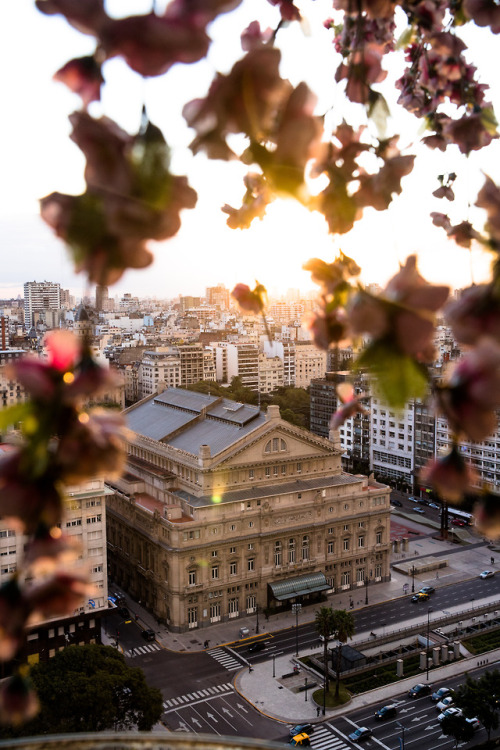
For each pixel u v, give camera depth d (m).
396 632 101.56
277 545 111.31
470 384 2.92
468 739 73.19
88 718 58.19
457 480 3.68
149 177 2.75
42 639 82.06
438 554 138.75
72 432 3.04
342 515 118.88
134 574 115.69
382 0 5.42
